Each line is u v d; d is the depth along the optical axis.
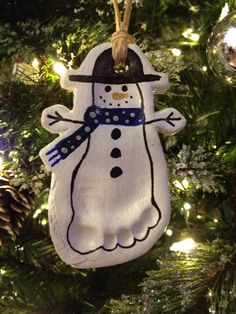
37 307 0.25
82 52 0.22
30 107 0.22
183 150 0.21
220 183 0.23
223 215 0.24
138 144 0.18
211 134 0.25
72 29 0.23
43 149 0.18
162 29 0.29
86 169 0.18
